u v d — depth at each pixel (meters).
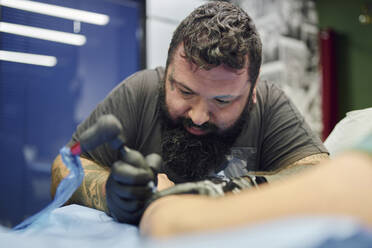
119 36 3.96
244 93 0.85
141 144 1.02
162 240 0.27
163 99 0.92
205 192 0.58
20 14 3.62
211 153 0.93
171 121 0.92
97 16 3.92
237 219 0.28
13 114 3.58
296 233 0.23
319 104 4.59
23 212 3.54
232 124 0.90
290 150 0.99
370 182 0.27
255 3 4.40
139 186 0.58
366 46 4.35
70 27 3.84
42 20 3.72
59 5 3.77
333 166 0.29
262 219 0.27
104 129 0.57
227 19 0.78
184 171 0.95
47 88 3.75
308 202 0.27
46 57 3.75
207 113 0.85
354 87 4.42
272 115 1.04
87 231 0.56
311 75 4.61
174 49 0.84
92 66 3.94
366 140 0.31
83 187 0.82
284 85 4.42
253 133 1.01
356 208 0.26
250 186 0.63
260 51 0.84
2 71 3.55
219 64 0.77
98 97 3.96
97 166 0.91
